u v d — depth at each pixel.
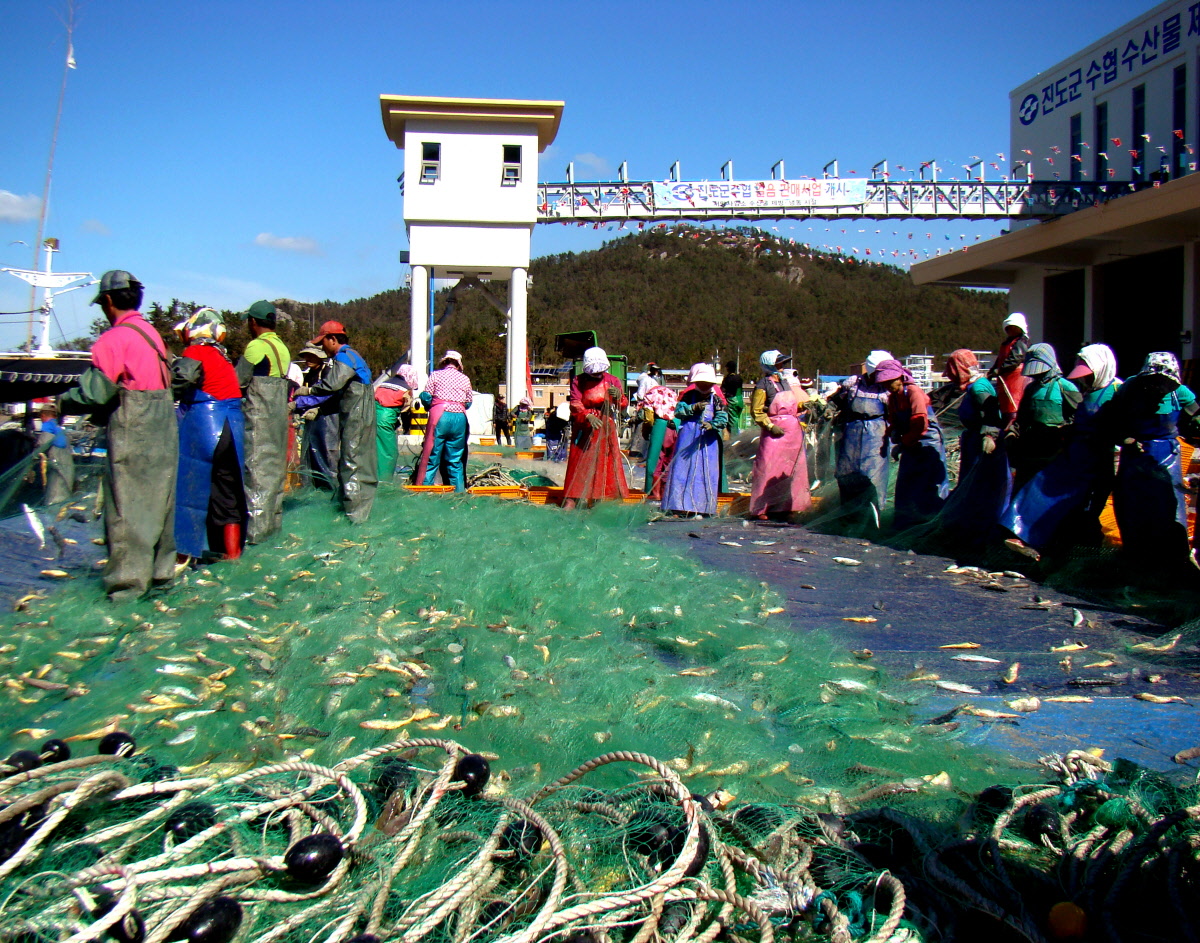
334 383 7.29
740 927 2.08
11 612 4.71
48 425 8.01
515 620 4.63
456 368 10.06
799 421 9.91
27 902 1.94
